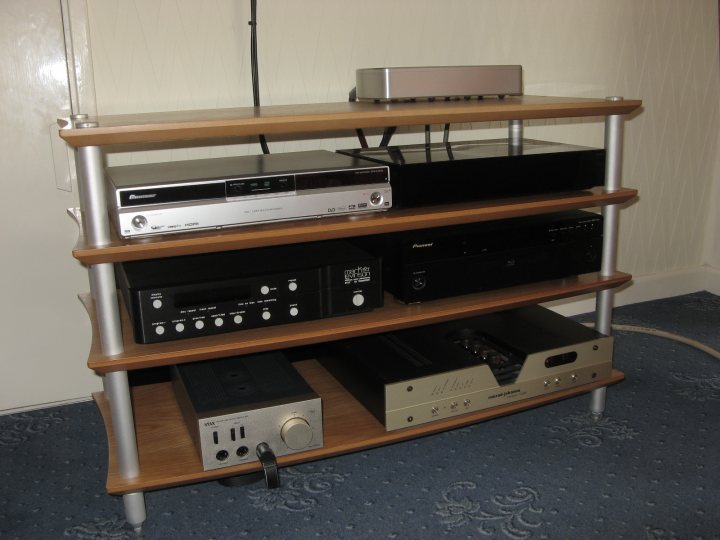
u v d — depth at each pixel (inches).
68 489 50.6
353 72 63.6
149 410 52.2
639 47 75.7
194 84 58.6
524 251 52.7
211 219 42.0
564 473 51.1
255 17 57.7
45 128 56.7
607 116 52.8
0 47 54.3
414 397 48.6
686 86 80.0
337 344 54.7
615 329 76.5
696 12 77.6
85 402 63.8
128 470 44.3
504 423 58.6
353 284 48.1
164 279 44.2
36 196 58.0
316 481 51.1
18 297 59.7
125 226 40.2
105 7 55.2
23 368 61.6
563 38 71.6
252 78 59.4
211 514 47.5
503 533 44.8
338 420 50.3
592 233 55.0
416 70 50.3
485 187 49.9
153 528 46.1
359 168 45.4
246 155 59.3
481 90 52.1
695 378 65.6
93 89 56.2
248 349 44.5
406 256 48.8
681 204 84.7
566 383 54.2
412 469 52.2
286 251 50.2
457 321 58.5
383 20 63.4
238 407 44.8
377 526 45.8
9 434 58.4
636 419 58.5
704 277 88.0
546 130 73.5
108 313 41.6
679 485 49.3
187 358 43.3
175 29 57.1
